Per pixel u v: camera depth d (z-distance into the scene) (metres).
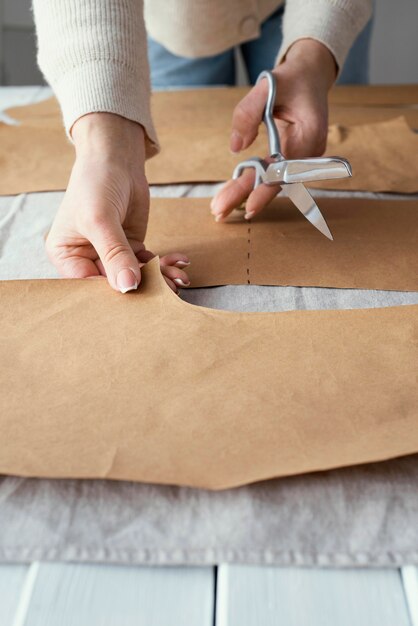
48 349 0.56
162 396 0.50
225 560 0.40
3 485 0.45
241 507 0.43
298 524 0.42
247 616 0.38
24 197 0.87
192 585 0.40
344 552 0.41
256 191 0.76
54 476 0.44
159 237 0.76
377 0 2.21
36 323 0.59
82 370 0.53
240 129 0.79
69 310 0.60
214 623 0.38
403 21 2.23
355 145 0.99
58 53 0.71
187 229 0.77
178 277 0.65
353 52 1.39
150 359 0.54
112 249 0.62
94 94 0.69
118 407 0.49
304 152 0.82
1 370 0.53
